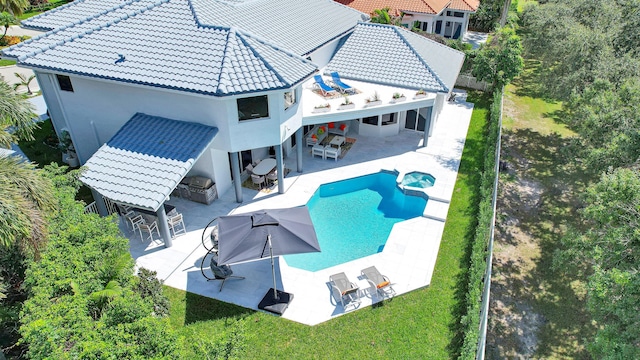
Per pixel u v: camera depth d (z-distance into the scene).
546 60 30.00
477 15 58.00
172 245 19.86
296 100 22.61
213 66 20.12
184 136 20.56
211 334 15.59
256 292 17.47
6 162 12.39
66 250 13.62
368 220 22.53
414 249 19.70
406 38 31.28
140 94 21.39
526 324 16.83
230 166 24.03
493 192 22.61
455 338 15.54
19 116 13.88
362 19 34.97
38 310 11.21
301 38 26.78
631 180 14.80
